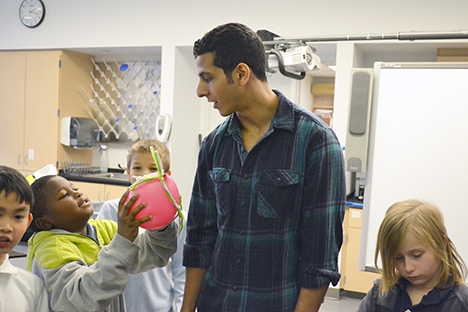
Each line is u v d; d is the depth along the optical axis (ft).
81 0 15.57
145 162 5.15
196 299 4.21
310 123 3.61
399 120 6.72
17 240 3.26
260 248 3.65
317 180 3.51
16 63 16.63
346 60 12.30
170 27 14.49
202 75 3.47
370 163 6.90
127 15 15.01
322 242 3.50
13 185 3.18
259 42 3.52
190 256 4.17
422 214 3.97
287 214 3.60
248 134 3.82
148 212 3.14
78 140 15.99
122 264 3.07
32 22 16.20
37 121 16.42
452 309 3.83
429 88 6.55
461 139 6.39
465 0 11.23
